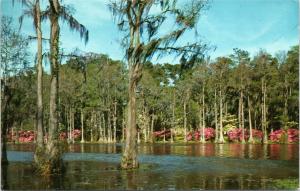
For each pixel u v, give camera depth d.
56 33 22.16
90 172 22.44
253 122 73.25
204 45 24.30
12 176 20.38
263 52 64.44
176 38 23.44
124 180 19.48
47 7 23.62
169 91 70.38
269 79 65.06
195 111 76.19
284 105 64.75
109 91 61.56
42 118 22.61
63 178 19.94
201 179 19.89
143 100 68.31
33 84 30.42
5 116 26.41
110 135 67.56
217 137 68.88
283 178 20.09
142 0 23.84
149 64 27.20
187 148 48.06
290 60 62.53
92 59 24.61
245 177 20.69
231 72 68.06
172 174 21.75
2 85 26.34
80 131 70.44
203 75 68.56
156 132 73.44
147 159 31.23
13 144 56.38
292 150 41.97
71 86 49.81
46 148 21.47
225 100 74.25
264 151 40.84
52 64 21.98
